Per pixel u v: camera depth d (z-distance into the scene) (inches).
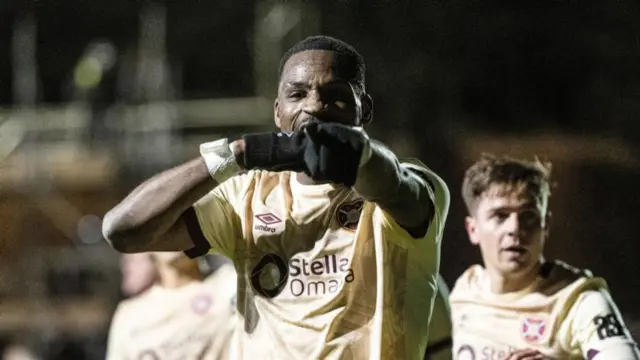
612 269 668.7
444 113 700.0
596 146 696.4
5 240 611.5
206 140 653.3
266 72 664.4
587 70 708.7
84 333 575.2
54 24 717.3
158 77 658.2
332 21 689.6
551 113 709.3
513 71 710.5
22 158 627.8
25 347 554.3
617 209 683.4
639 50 701.9
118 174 623.8
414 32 700.7
